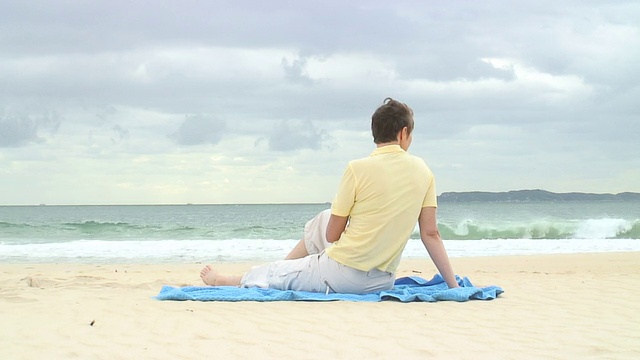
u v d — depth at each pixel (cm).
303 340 418
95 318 493
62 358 370
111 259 1617
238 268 1273
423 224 600
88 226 3189
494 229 2788
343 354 381
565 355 378
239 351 388
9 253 1781
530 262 1420
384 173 571
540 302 579
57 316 502
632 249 1952
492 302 578
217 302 571
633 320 491
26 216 8306
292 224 5059
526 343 410
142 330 448
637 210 7431
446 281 611
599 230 2728
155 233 3038
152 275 1043
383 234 574
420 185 582
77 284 795
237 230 3139
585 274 997
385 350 391
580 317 503
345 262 580
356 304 553
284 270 611
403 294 584
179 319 488
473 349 394
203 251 1848
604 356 375
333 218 581
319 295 579
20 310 530
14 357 373
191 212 9931
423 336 430
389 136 588
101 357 373
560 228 2733
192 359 368
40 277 876
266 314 507
